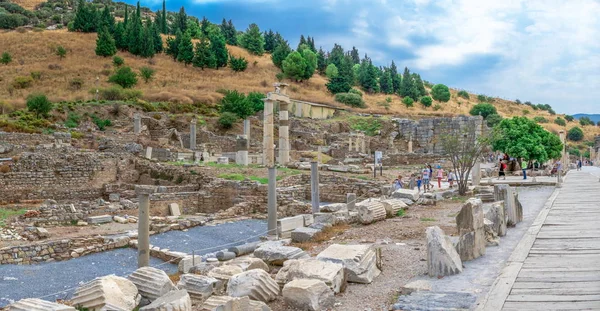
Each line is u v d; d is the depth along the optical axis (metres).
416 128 89.00
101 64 110.50
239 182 35.12
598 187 31.48
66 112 72.44
